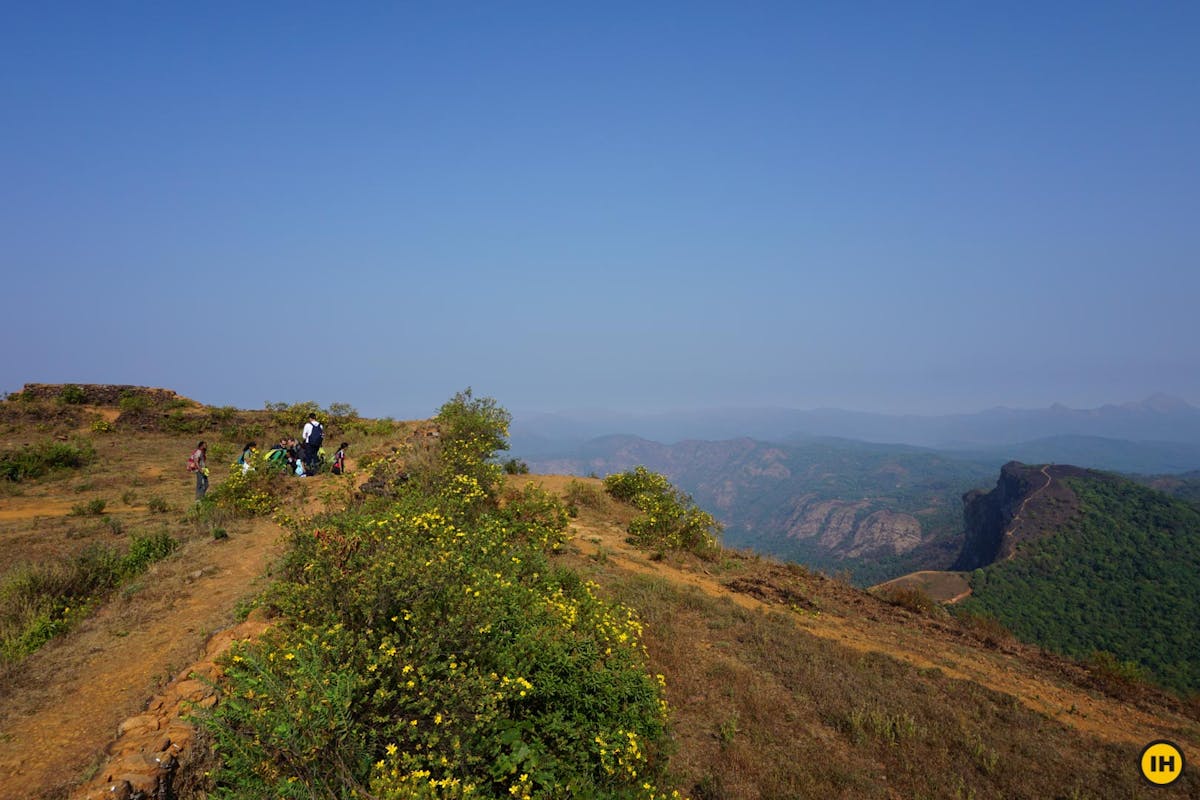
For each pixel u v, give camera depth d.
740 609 13.67
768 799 7.63
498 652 6.63
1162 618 91.19
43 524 14.97
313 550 8.06
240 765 4.79
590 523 19.67
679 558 17.59
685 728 8.88
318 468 19.27
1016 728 10.13
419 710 5.57
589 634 8.12
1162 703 12.46
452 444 17.89
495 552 10.12
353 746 5.03
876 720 9.63
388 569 6.70
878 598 17.64
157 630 7.81
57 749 5.17
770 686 10.48
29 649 7.57
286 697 4.98
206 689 5.85
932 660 12.75
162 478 21.34
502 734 5.97
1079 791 8.52
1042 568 118.56
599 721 6.73
